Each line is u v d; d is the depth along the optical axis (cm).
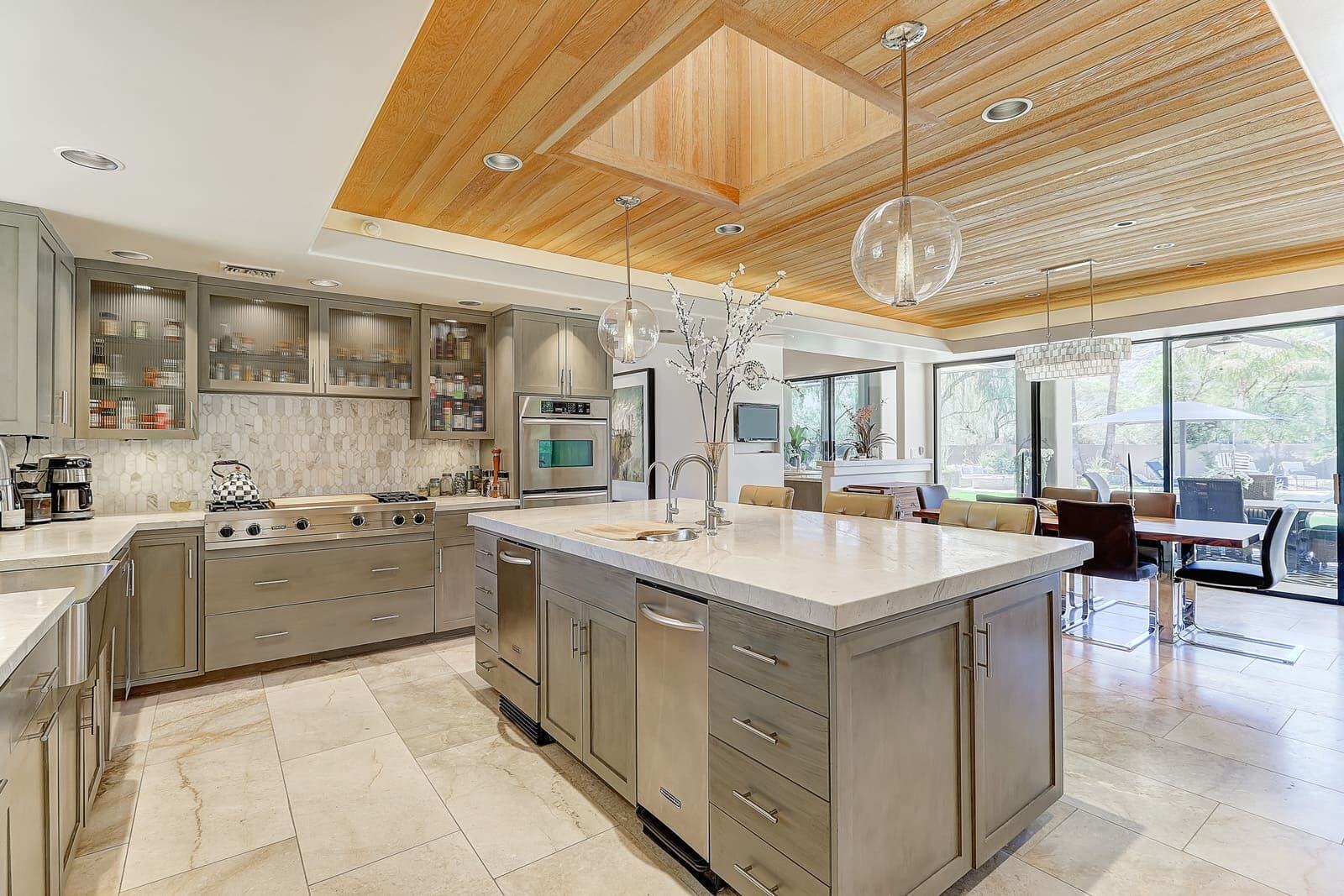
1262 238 402
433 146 273
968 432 793
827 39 200
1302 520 529
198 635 343
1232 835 212
